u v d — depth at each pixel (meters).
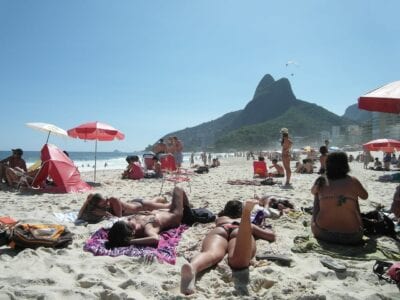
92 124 12.05
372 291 3.23
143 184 12.22
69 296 3.07
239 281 3.42
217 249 3.81
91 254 4.25
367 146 19.44
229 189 10.52
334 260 3.96
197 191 10.04
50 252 4.25
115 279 3.48
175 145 17.23
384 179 13.72
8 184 10.41
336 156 4.71
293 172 18.12
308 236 4.78
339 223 4.56
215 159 27.28
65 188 9.73
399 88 4.84
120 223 4.53
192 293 3.17
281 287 3.26
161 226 5.15
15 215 6.32
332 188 4.62
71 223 5.81
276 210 6.20
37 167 11.38
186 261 4.02
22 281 3.37
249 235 3.60
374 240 4.66
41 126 11.47
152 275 3.61
